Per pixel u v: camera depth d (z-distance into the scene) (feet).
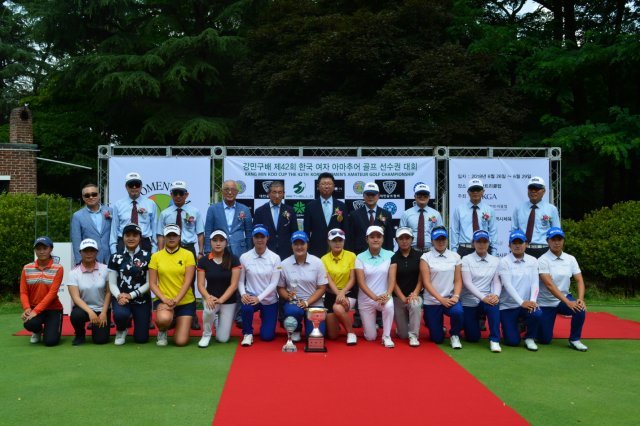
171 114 72.79
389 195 31.32
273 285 23.25
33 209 37.58
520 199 31.78
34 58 108.68
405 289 23.54
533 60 57.06
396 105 53.36
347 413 14.89
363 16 57.00
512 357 21.13
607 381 18.04
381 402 15.79
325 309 22.04
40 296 22.88
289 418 14.51
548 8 69.41
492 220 26.66
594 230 39.42
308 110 58.59
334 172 31.24
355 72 58.49
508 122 55.62
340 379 17.97
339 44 55.98
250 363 19.93
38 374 18.49
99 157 30.94
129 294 22.76
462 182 31.60
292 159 31.12
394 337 24.71
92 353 21.43
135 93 72.69
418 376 18.39
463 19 60.70
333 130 57.88
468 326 23.61
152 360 20.35
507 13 70.79
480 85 55.93
